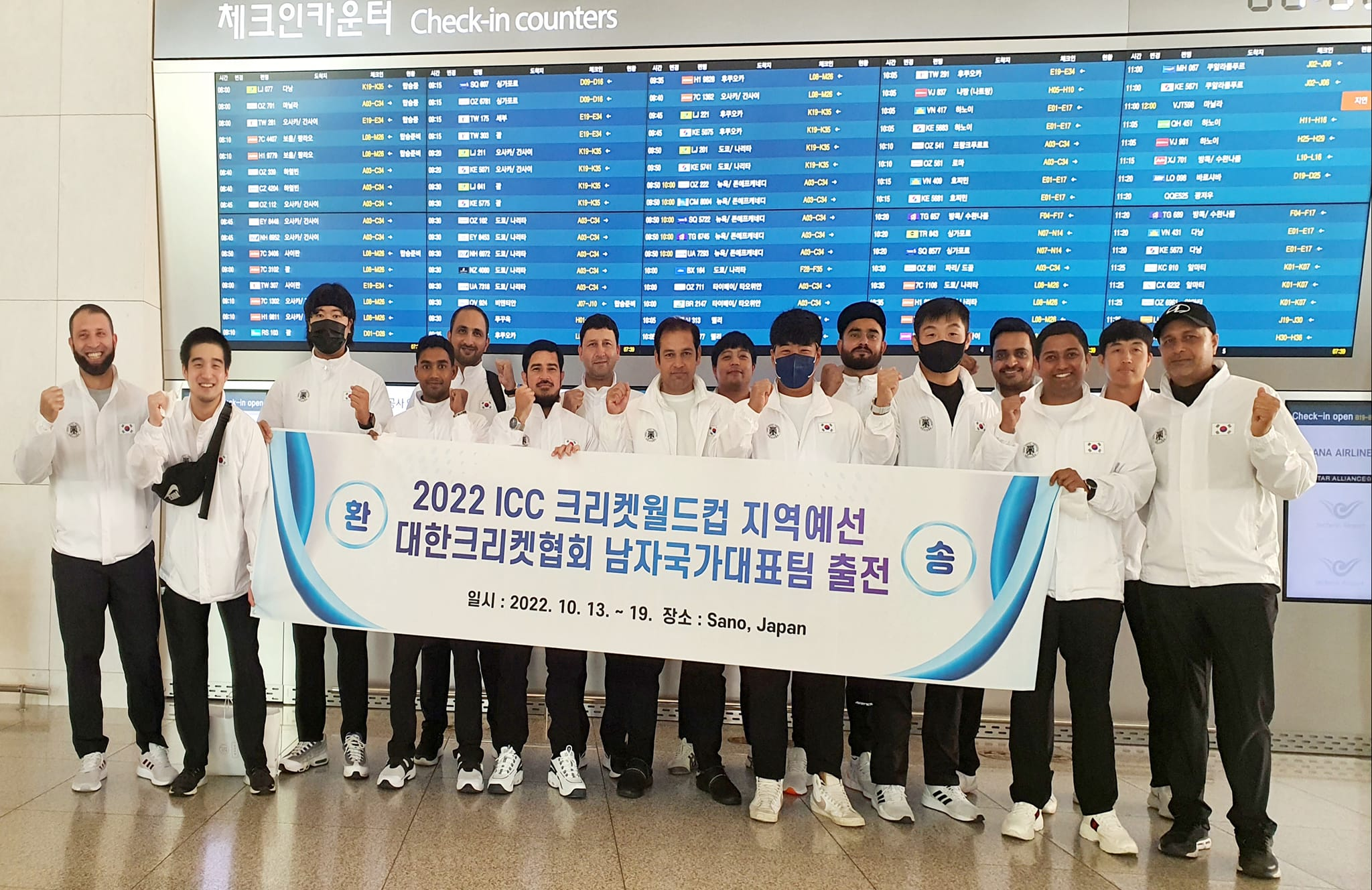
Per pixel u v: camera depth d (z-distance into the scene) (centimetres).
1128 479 204
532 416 245
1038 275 296
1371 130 279
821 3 295
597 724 310
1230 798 252
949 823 222
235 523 222
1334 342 287
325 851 193
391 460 229
